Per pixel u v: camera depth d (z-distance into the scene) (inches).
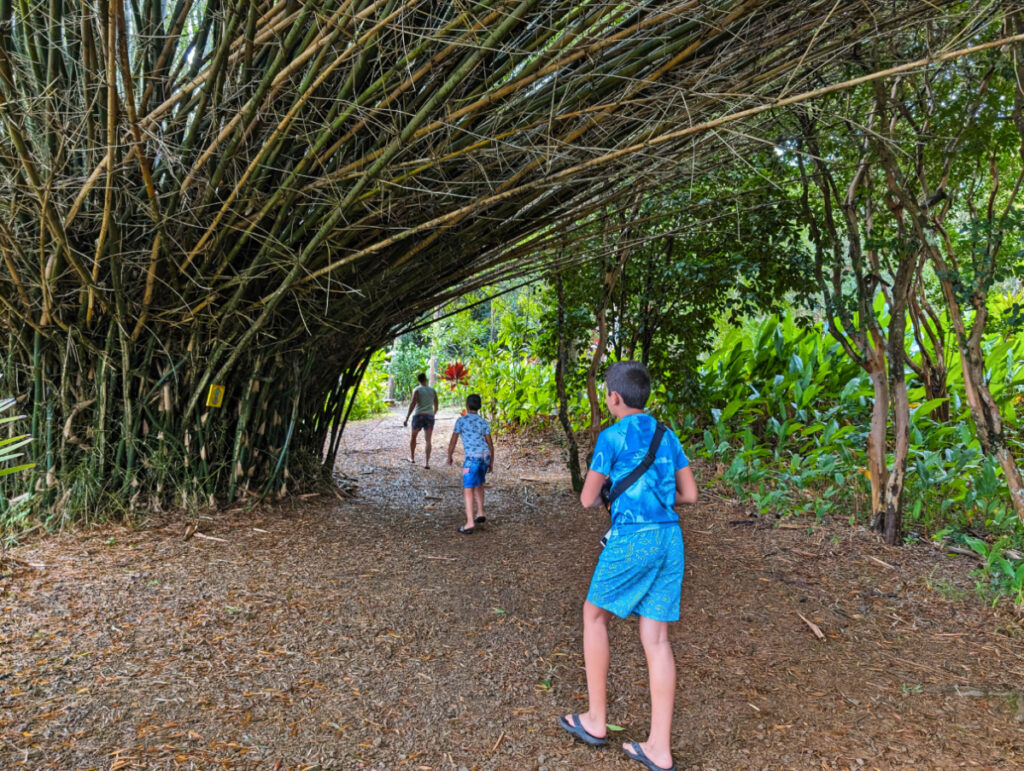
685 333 255.6
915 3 104.3
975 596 143.2
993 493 181.2
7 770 76.9
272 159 141.3
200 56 147.4
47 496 174.7
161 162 153.9
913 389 284.0
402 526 201.2
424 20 130.5
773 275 225.9
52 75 143.7
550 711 99.7
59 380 178.5
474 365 479.5
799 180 183.9
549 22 110.7
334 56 132.5
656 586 86.7
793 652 119.3
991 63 139.7
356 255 148.7
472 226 160.1
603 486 92.0
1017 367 305.7
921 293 254.1
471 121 124.0
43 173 143.6
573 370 278.1
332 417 244.5
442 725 94.7
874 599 143.0
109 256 153.6
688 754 89.6
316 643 116.6
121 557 153.9
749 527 191.9
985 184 220.1
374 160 141.6
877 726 96.7
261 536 177.6
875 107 152.4
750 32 109.3
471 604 139.4
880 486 182.4
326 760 84.7
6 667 99.6
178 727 88.6
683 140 128.8
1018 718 98.8
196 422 193.9
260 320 174.2
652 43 115.6
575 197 169.3
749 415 296.2
